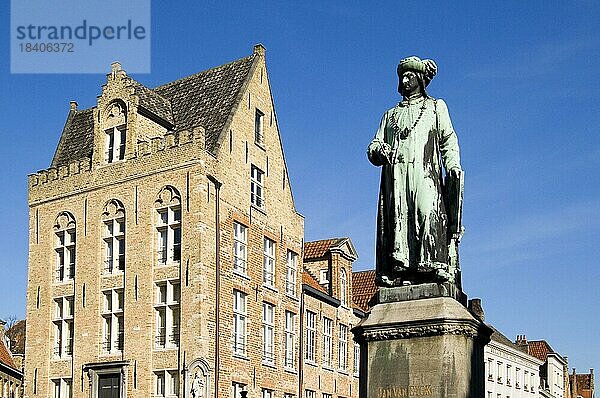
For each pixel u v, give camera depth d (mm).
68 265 39125
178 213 35938
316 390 44938
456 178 11289
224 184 36906
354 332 11312
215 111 38781
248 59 40719
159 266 35844
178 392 34406
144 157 36938
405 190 11414
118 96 38188
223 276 36094
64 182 39531
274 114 41844
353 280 57438
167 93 41375
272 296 40406
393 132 11672
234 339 36719
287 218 42656
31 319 39656
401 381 10672
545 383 82000
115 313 36844
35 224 40312
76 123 43125
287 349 42406
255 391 37906
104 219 37906
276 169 41688
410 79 11836
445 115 11625
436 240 11211
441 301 10859
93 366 36531
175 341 35000
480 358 11086
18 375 48438
